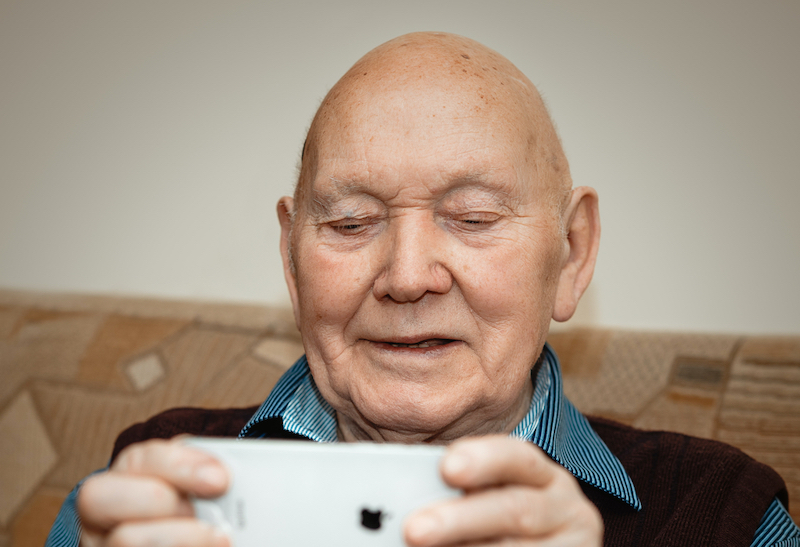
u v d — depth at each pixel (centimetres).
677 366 116
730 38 130
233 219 163
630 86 137
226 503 46
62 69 176
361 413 79
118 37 171
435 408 75
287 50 158
